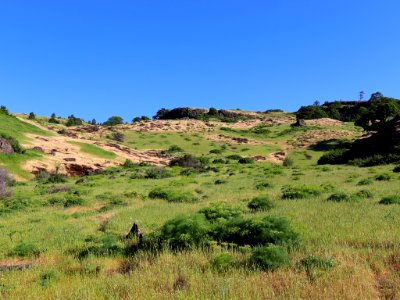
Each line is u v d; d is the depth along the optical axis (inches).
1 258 444.8
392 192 784.3
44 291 302.5
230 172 1924.2
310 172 1641.2
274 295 252.1
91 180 1763.0
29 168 2076.8
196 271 310.3
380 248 351.3
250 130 5083.7
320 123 5295.3
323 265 303.1
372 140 2316.7
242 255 352.8
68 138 3144.7
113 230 562.9
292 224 423.8
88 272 353.7
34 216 783.7
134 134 4458.7
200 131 4832.7
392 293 252.4
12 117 3174.2
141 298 260.4
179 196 901.8
